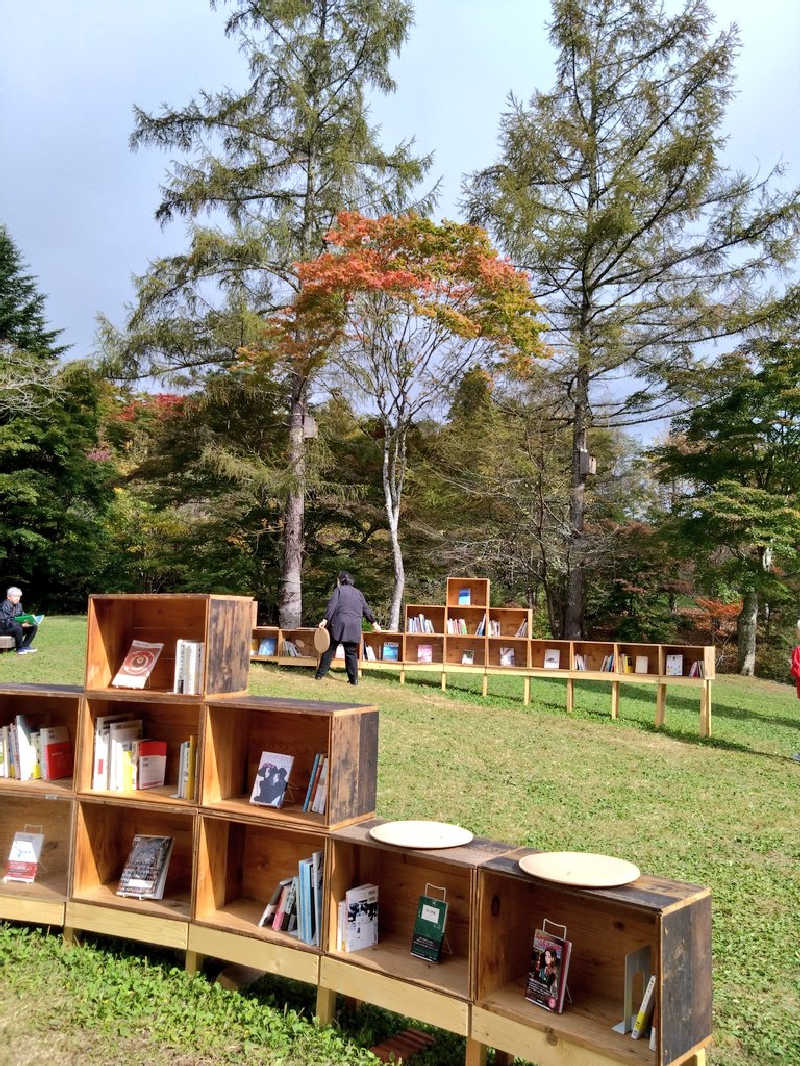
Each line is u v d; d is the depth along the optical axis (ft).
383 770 29.53
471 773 30.48
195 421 76.02
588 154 72.74
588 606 89.71
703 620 90.74
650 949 11.48
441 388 60.44
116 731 16.67
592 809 27.43
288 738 16.19
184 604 17.26
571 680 47.09
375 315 54.54
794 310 65.57
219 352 68.13
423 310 52.90
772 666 91.50
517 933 12.73
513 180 70.18
